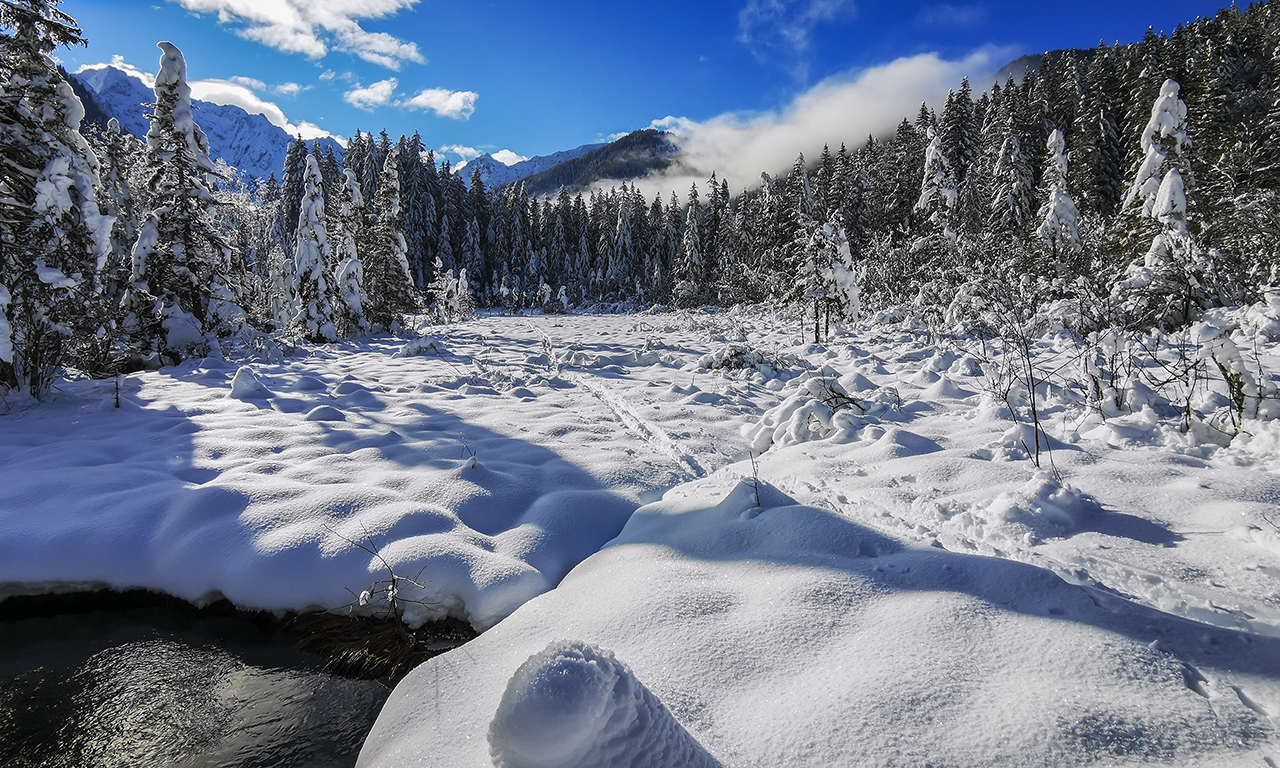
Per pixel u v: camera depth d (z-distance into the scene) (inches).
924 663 67.2
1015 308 364.2
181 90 473.1
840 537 100.0
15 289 262.5
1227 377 141.2
